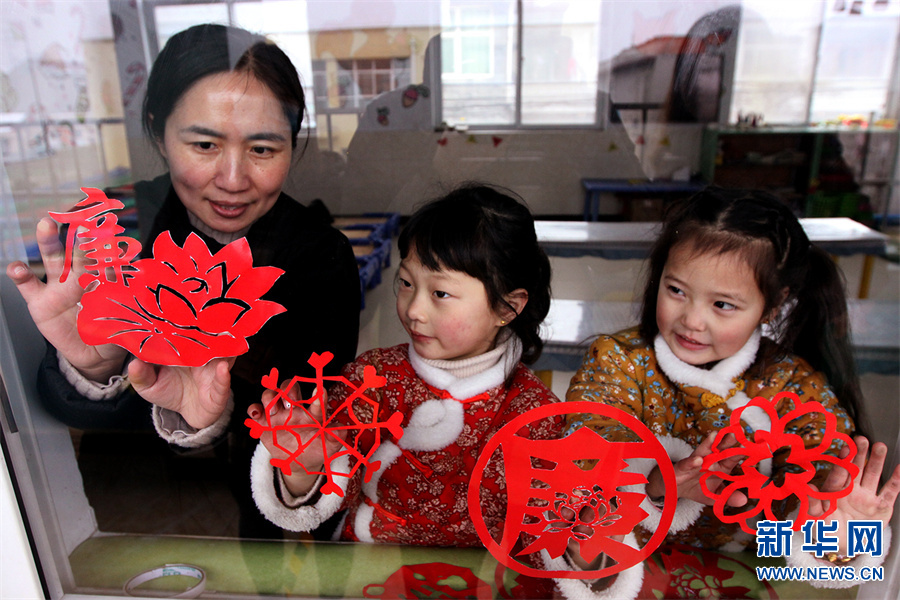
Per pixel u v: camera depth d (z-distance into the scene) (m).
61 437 0.64
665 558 0.60
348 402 0.57
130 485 0.67
